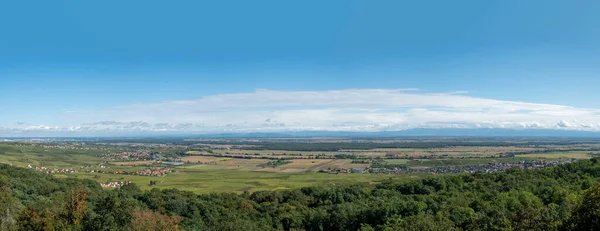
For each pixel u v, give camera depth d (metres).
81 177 199.00
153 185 186.88
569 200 79.19
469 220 76.19
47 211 80.38
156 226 80.12
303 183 195.12
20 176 131.00
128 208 86.00
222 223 103.69
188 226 101.44
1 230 77.75
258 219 116.06
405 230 74.81
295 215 117.50
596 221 48.06
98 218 79.12
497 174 131.88
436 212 93.25
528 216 58.66
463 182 132.12
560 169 119.00
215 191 166.75
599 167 108.56
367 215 104.75
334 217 108.31
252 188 177.88
